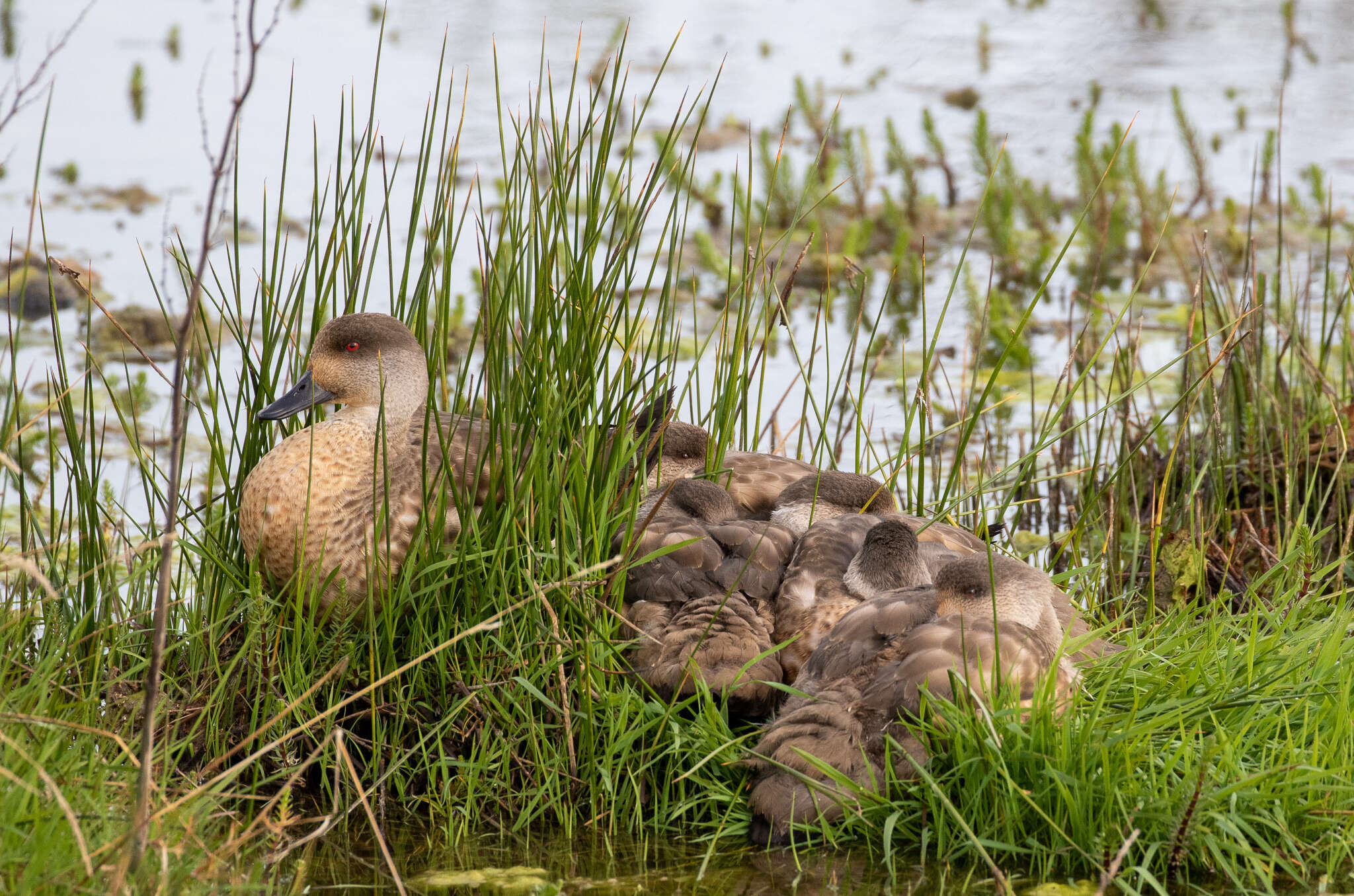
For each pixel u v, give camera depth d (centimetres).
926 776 781
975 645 826
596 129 2606
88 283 1035
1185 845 764
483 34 3309
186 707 899
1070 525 1374
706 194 2327
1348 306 1398
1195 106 2852
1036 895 760
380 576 934
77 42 3241
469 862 818
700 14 3738
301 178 2394
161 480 1407
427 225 1037
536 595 870
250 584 933
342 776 887
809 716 823
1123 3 3941
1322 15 3681
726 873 797
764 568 969
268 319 1018
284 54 3138
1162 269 2133
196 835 726
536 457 907
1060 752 789
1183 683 866
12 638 912
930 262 2180
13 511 1336
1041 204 2281
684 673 859
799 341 1853
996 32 3628
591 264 960
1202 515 1230
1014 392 1686
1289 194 2197
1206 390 1421
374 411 995
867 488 1086
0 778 715
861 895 771
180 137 2623
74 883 668
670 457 1124
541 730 880
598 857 822
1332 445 1287
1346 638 934
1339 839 774
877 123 2780
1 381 1616
